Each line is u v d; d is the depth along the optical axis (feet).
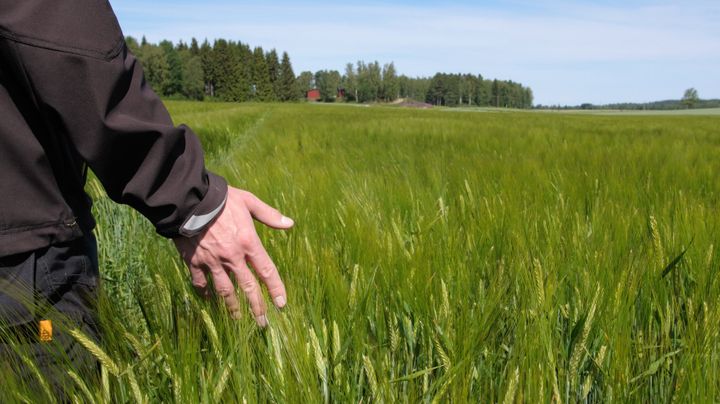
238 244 3.60
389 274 5.40
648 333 5.18
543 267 5.73
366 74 455.63
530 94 510.58
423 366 4.69
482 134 32.73
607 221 7.59
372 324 4.96
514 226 7.02
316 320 4.51
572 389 4.31
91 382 3.62
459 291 5.06
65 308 3.65
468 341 4.15
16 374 3.34
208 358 4.04
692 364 3.98
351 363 4.45
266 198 9.37
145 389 3.79
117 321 3.83
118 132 3.22
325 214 7.90
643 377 4.43
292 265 5.34
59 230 3.49
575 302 5.23
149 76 323.37
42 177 3.37
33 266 3.41
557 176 12.69
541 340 4.06
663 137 32.96
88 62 3.13
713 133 41.39
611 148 22.97
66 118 3.15
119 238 8.70
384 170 14.49
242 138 40.29
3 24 2.97
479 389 4.16
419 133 33.99
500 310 4.80
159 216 3.43
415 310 4.90
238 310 3.83
